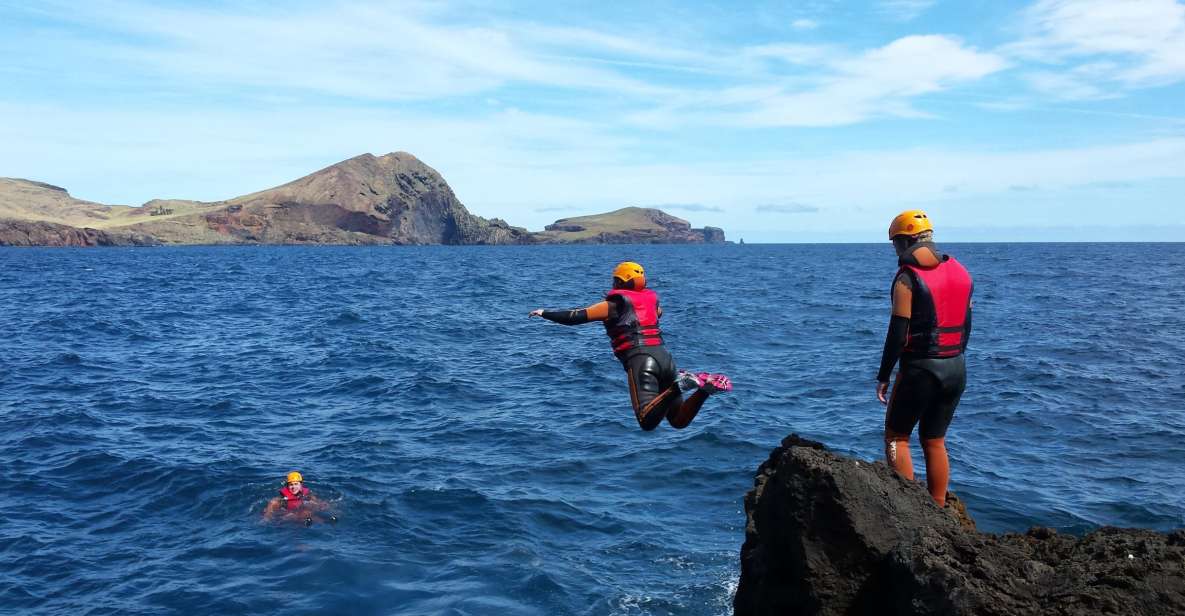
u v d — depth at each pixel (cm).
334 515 1012
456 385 1841
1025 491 1067
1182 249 18788
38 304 3822
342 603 785
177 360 2202
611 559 889
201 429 1439
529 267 9394
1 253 13612
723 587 820
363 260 11625
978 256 11981
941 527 546
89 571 860
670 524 991
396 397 1717
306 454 1278
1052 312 3391
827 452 588
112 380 1902
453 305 4000
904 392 630
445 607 775
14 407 1586
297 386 1842
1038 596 477
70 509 1041
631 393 616
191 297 4434
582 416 1534
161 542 939
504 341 2633
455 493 1088
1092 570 500
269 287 5403
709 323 3059
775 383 1855
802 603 551
